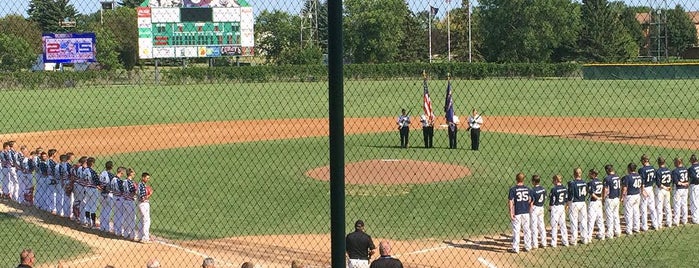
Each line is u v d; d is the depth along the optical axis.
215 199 21.69
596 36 73.31
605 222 17.64
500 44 71.38
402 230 17.95
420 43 93.31
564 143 32.62
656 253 15.82
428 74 58.72
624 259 15.45
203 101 53.81
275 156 29.88
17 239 17.58
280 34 87.88
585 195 16.83
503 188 22.61
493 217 19.09
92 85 59.31
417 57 93.06
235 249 16.50
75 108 49.81
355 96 54.09
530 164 27.08
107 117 46.59
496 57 72.94
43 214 20.70
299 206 20.58
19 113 47.22
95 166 28.19
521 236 17.34
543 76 50.09
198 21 74.69
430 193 21.97
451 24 89.62
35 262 15.60
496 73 57.44
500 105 49.06
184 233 17.98
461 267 15.05
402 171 25.48
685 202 18.42
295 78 57.28
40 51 70.12
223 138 36.28
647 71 41.34
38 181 21.31
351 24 92.19
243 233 17.89
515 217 16.11
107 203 18.45
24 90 53.59
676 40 43.34
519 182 16.20
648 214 19.36
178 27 74.50
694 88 53.25
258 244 16.89
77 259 15.89
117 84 61.44
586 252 16.16
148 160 29.39
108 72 61.19
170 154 30.91
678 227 18.25
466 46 87.00
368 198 21.39
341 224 6.86
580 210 16.78
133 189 17.66
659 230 17.97
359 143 33.53
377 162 27.47
